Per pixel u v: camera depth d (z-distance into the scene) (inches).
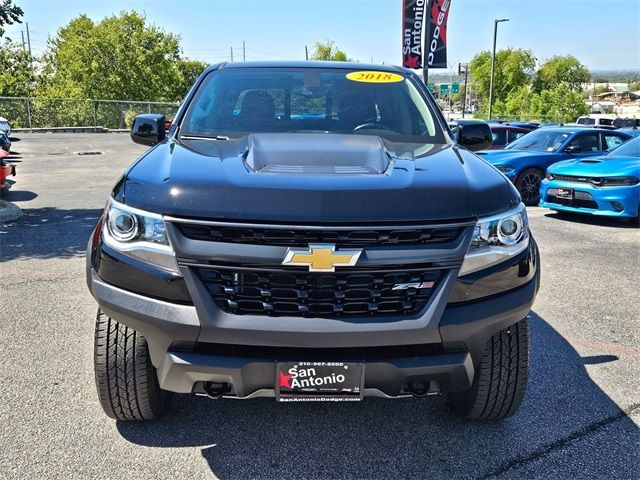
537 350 171.5
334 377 99.1
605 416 134.3
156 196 100.0
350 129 144.5
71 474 109.5
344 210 95.4
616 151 411.2
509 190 111.1
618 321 196.4
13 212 362.3
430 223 97.7
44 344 167.9
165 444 119.9
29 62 1646.2
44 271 244.4
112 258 102.3
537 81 2453.2
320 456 117.4
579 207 380.8
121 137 1273.4
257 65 167.0
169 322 97.3
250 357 98.7
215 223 94.8
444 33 724.0
